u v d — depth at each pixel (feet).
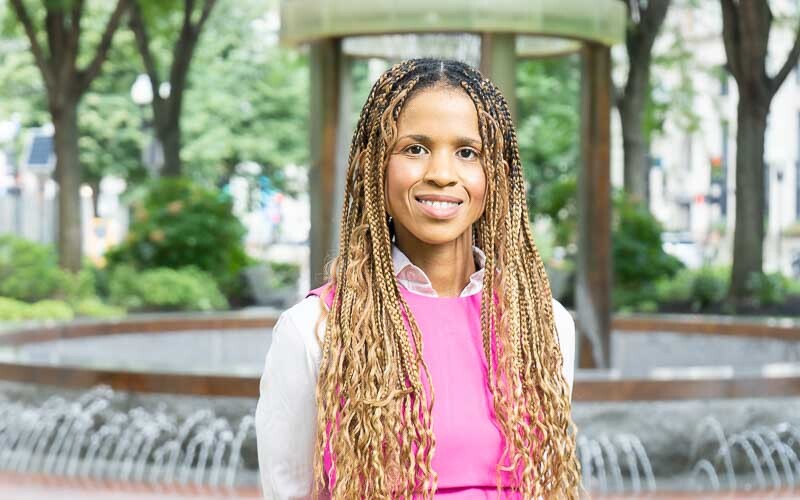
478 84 6.47
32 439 21.94
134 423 20.95
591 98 25.08
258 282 64.59
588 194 25.20
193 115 105.50
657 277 60.64
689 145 130.52
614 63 78.69
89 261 66.80
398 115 6.36
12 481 20.83
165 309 59.36
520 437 6.23
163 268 60.90
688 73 80.84
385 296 6.34
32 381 22.07
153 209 63.82
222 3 106.11
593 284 25.21
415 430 6.12
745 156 57.52
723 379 20.21
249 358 36.14
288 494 6.44
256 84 107.55
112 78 103.40
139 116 104.06
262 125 107.96
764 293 57.52
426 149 6.35
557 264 59.21
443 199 6.30
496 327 6.43
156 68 69.82
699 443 20.06
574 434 6.68
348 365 6.20
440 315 6.44
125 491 20.08
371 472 6.11
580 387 19.69
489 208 6.47
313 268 24.20
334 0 22.95
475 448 6.20
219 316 35.86
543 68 80.84
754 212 57.62
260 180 116.06
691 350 33.27
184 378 20.57
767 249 117.50
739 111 57.67
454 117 6.30
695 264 112.88
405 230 6.61
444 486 6.17
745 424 20.31
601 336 25.21
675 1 79.51
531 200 64.85
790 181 125.18
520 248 6.66
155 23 69.92
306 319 6.38
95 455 21.33
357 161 6.58
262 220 140.56
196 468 20.49
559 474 6.48
